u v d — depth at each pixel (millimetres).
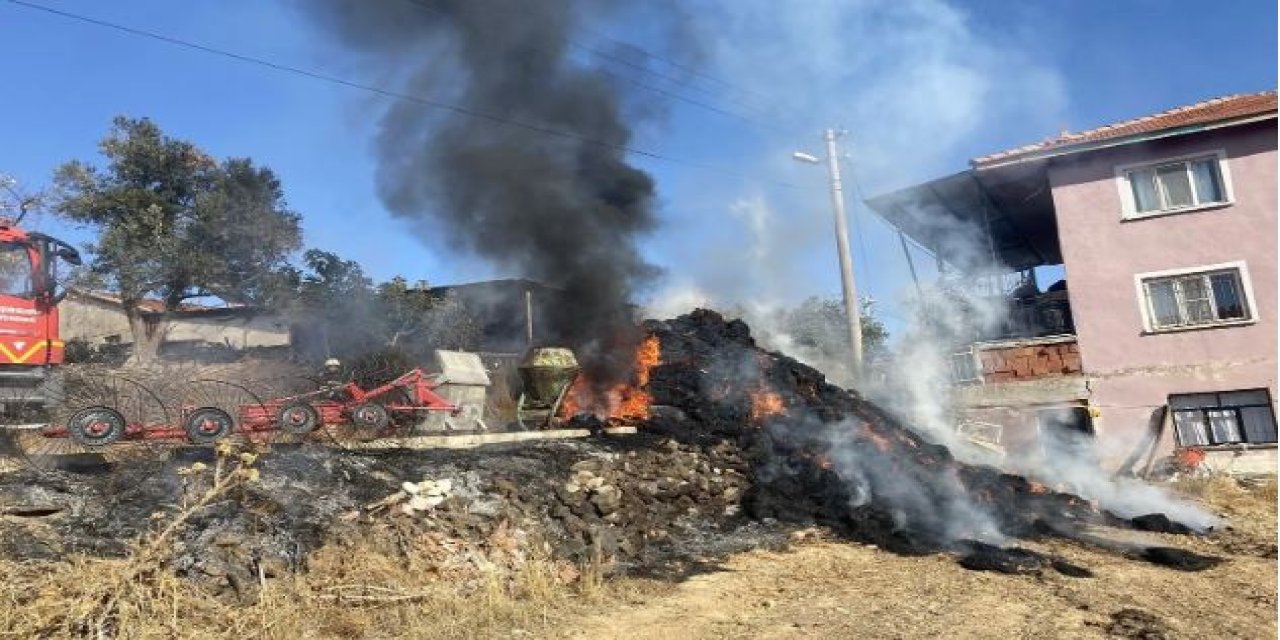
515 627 5867
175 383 10852
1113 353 18484
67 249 9789
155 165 28016
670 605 6633
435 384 10859
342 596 5984
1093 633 6055
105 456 7883
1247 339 17375
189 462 7535
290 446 8633
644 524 9141
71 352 22703
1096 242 18891
